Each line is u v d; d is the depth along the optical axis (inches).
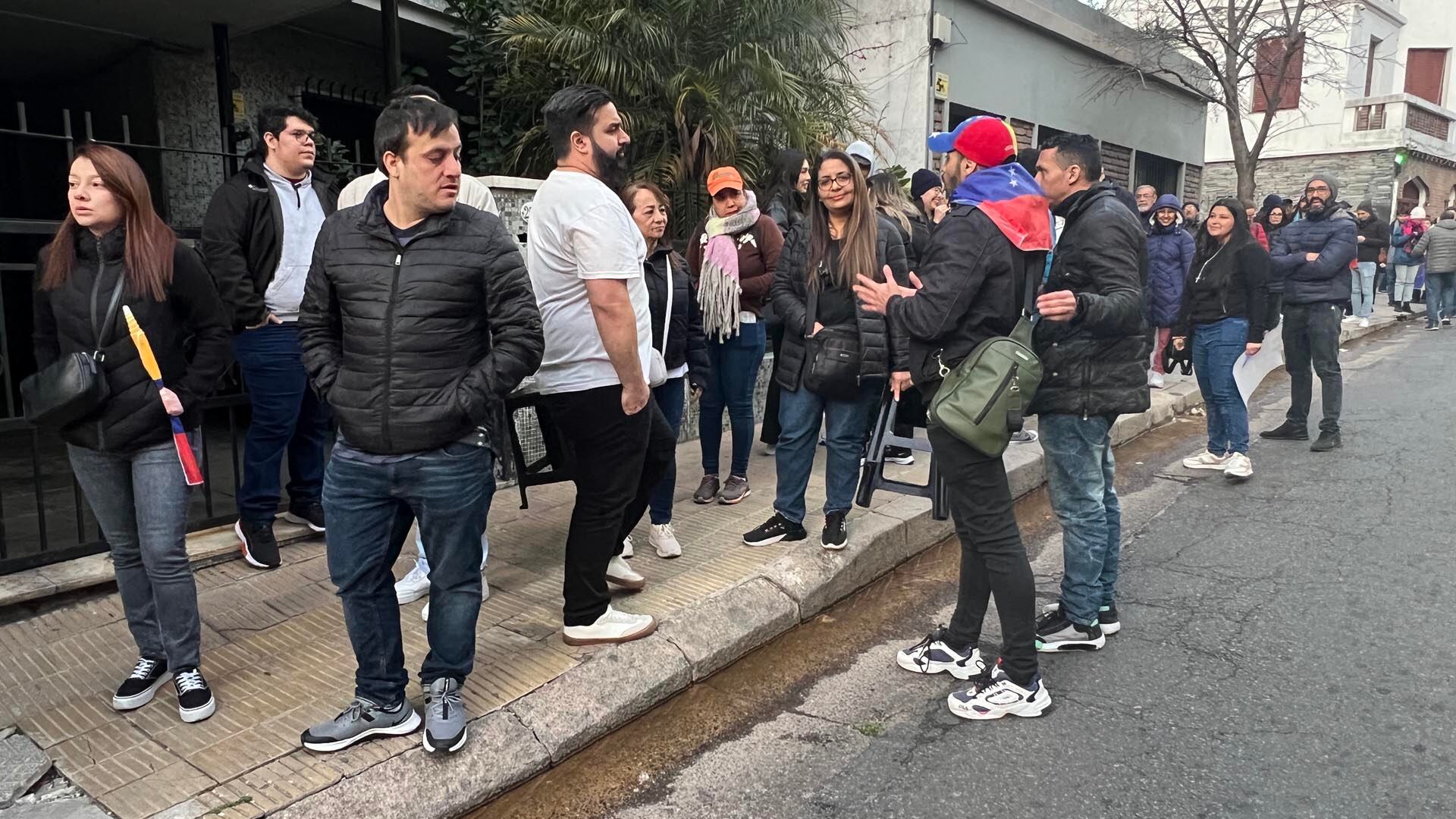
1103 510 135.1
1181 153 627.8
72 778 99.3
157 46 275.6
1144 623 149.4
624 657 126.7
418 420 95.6
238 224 145.8
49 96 323.6
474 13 273.3
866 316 149.9
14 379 268.1
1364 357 414.0
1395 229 581.0
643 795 107.4
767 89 273.7
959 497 120.1
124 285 105.2
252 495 153.9
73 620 137.1
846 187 146.1
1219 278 222.4
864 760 113.3
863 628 152.7
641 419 121.6
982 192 116.6
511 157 275.4
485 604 143.0
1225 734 115.6
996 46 421.1
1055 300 113.7
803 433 163.8
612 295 110.6
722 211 189.3
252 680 119.9
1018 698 120.6
